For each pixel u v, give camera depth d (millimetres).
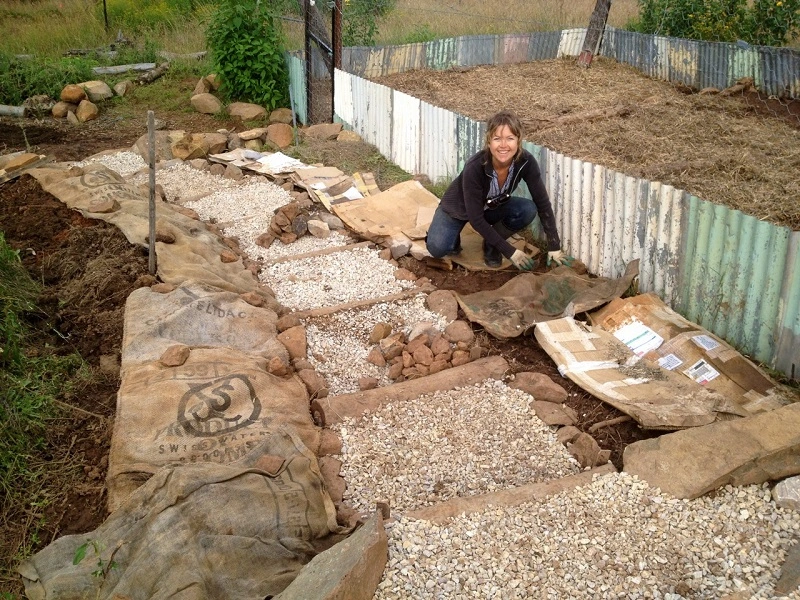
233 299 4926
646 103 9086
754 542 3096
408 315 5293
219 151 8656
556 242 5547
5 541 3285
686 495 3338
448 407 4246
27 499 3504
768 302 4316
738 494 3348
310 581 2711
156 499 3156
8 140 9320
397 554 3061
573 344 4625
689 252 4773
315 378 4410
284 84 10359
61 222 6367
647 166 6699
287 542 3092
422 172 7832
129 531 3023
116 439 3646
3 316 4707
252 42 9953
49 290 5328
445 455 3891
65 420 3996
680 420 3809
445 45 11734
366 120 8805
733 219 4398
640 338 4605
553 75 11031
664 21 11344
